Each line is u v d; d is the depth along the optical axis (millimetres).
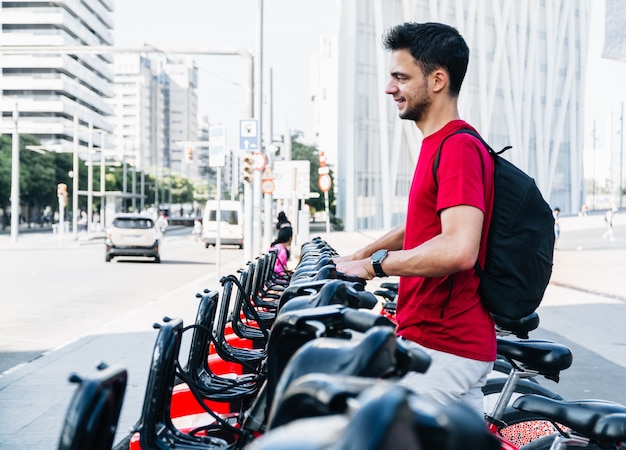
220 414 4043
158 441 2555
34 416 6715
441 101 2645
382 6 68812
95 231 76750
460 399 2592
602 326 11969
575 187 86250
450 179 2441
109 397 1629
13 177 49688
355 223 69000
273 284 8062
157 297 17406
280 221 15555
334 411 1073
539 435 4070
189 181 174875
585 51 85500
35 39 138250
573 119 85125
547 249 2557
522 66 76812
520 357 3531
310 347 1413
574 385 7762
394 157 70312
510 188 2545
